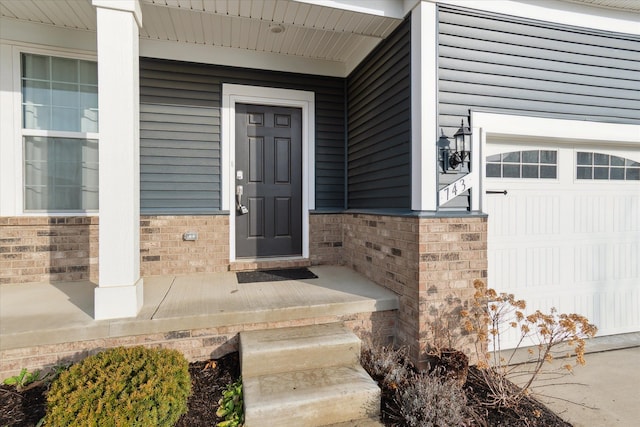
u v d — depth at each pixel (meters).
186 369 2.01
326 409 1.97
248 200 3.98
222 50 3.75
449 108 2.72
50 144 3.39
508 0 2.84
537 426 2.07
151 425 1.62
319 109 4.14
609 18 3.13
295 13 2.71
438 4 2.65
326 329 2.56
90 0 2.82
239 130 3.94
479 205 2.80
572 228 3.46
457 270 2.65
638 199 3.64
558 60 3.01
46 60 3.35
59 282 3.33
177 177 3.69
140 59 3.55
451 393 2.04
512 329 3.28
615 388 2.62
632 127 3.24
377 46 3.34
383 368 2.41
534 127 2.94
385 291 2.99
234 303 2.65
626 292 3.63
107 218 2.31
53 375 2.15
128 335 2.29
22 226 3.26
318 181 4.16
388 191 3.16
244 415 1.89
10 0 2.83
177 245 3.63
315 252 4.11
